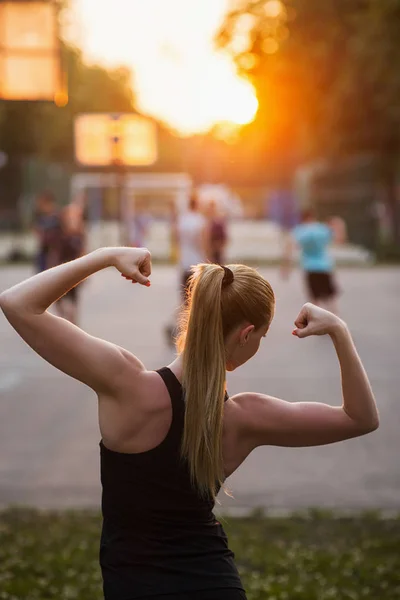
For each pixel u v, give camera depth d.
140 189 38.06
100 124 33.53
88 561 6.07
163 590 2.74
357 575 5.83
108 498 2.85
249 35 37.34
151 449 2.81
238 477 8.23
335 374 12.98
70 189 52.78
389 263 37.19
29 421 10.29
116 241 40.19
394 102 32.69
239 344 2.91
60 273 2.79
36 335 2.78
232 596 2.76
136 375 2.83
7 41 13.23
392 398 11.34
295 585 5.53
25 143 61.72
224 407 2.90
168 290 27.09
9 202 44.91
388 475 8.20
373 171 39.19
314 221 18.73
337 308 21.42
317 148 38.25
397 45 31.16
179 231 14.56
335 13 33.91
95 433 9.71
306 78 34.88
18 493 7.74
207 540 2.82
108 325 18.50
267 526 6.91
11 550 6.30
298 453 9.01
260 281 2.92
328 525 6.94
